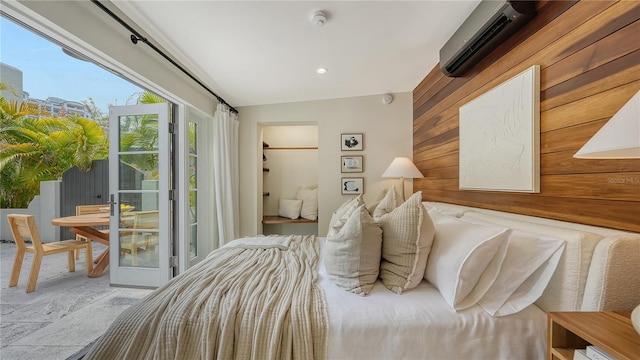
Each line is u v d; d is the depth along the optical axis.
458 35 2.03
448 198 2.62
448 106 2.61
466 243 1.24
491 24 1.66
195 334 1.05
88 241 3.24
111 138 2.80
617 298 0.97
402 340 1.06
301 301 1.19
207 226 3.49
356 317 1.10
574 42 1.30
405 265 1.36
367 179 3.73
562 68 1.37
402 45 2.32
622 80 1.09
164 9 1.74
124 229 2.80
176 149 2.79
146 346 1.04
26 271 3.34
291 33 2.06
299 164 4.74
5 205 5.18
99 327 2.03
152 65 2.13
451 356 1.06
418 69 2.90
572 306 1.05
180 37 2.08
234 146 3.73
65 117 5.62
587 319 0.89
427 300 1.22
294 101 3.80
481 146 2.01
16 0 1.17
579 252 1.05
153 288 2.74
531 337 1.08
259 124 3.99
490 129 1.91
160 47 2.19
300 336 1.04
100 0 1.61
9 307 2.36
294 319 1.08
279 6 1.74
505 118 1.75
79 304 2.42
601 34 1.18
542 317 1.11
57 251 2.90
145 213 2.80
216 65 2.58
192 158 3.29
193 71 2.69
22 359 1.67
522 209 1.65
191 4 1.69
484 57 2.02
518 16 1.54
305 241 2.44
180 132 2.77
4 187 5.12
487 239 1.18
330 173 3.76
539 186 1.51
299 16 1.85
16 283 2.83
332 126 3.76
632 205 1.07
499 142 1.81
